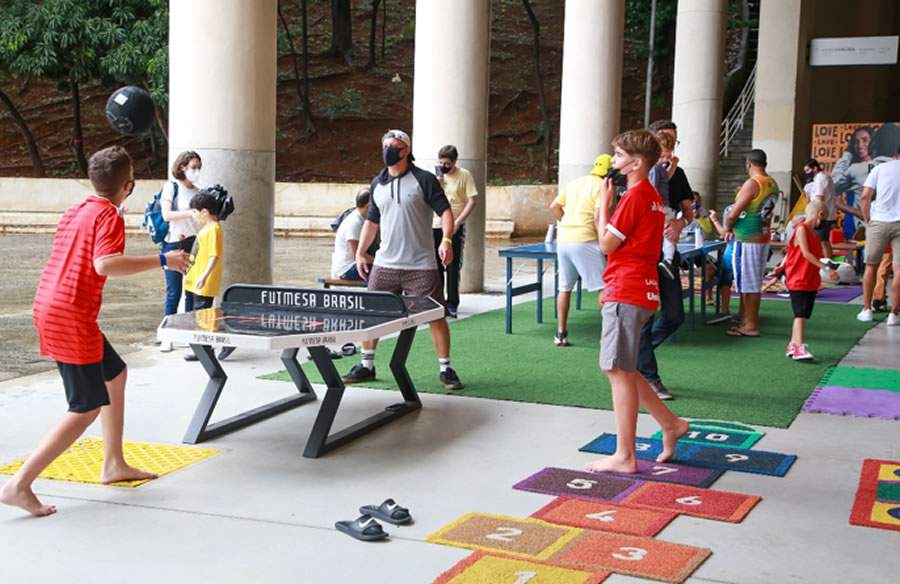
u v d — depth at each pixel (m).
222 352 8.50
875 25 24.73
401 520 4.57
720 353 9.23
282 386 7.48
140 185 25.11
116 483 5.16
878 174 11.06
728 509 4.79
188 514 4.72
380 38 36.28
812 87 22.20
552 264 17.75
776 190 10.05
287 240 23.34
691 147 19.20
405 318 6.07
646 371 7.34
